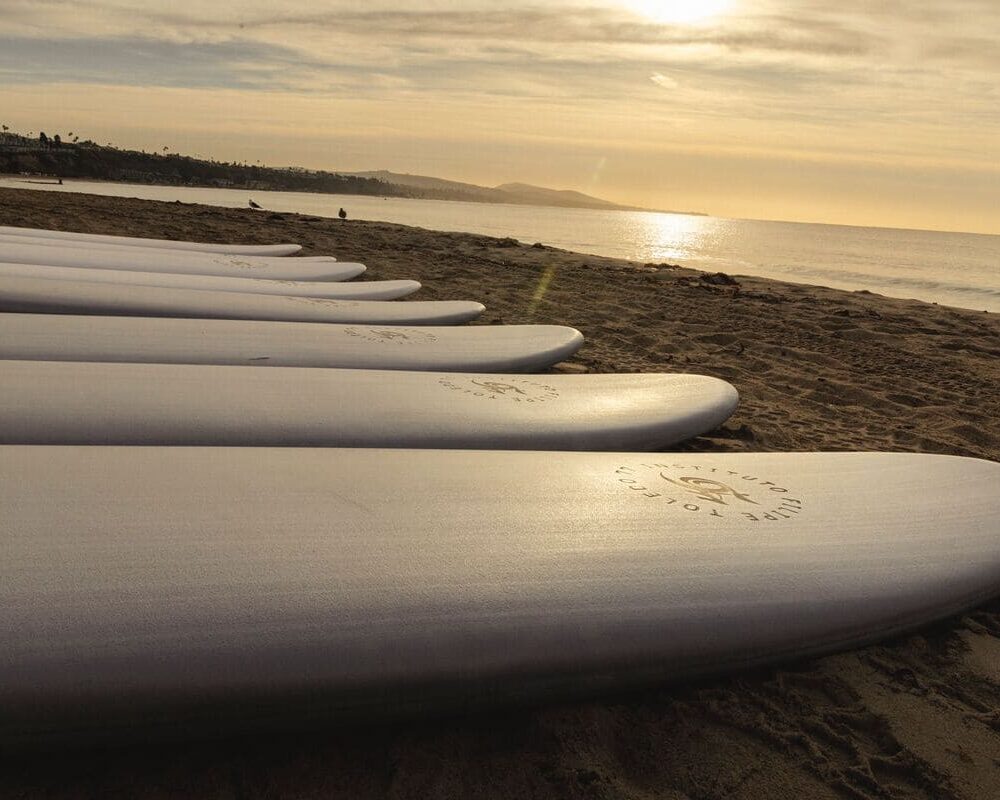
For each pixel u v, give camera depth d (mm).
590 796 1217
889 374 4578
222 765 1212
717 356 4738
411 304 4672
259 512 1411
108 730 1110
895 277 19312
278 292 4941
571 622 1321
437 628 1241
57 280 3838
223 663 1126
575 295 6711
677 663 1414
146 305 3768
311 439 2223
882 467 2158
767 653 1511
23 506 1312
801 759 1352
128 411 2146
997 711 1532
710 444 3066
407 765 1244
